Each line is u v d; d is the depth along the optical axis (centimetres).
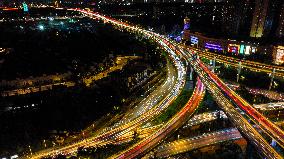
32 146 13388
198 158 12788
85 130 15025
